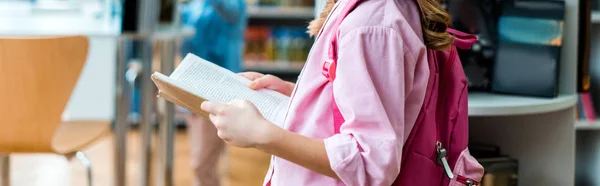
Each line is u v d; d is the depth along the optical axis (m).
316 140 1.26
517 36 2.10
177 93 1.37
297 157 1.25
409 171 1.35
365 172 1.23
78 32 2.74
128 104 2.96
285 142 1.25
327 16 1.44
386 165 1.22
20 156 4.65
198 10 3.73
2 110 2.49
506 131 2.30
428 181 1.36
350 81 1.25
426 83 1.32
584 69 2.24
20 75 2.46
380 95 1.26
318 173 1.33
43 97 2.50
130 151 4.85
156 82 1.37
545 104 1.99
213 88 1.48
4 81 2.46
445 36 1.33
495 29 2.14
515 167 2.15
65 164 4.47
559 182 2.24
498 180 2.12
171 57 3.30
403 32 1.27
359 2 1.31
